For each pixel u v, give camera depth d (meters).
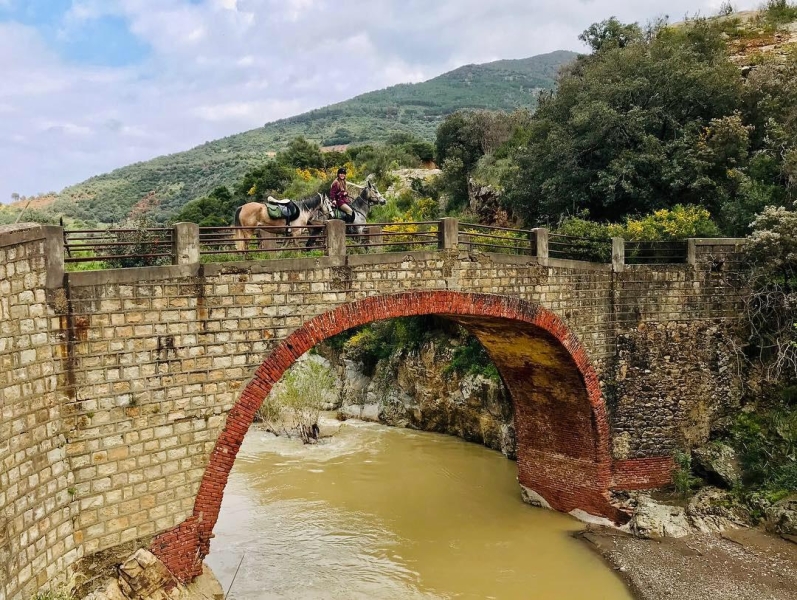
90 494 10.59
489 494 21.56
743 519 16.39
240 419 12.33
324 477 23.73
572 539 17.81
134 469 11.09
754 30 34.16
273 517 19.89
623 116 24.30
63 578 10.02
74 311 10.37
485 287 15.89
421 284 14.84
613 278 18.12
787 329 17.97
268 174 54.03
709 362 18.72
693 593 14.08
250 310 12.44
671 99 24.72
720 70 24.25
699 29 27.62
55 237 10.07
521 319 16.47
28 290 9.51
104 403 10.75
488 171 36.00
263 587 15.26
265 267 12.59
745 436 17.92
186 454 11.73
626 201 25.02
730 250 18.78
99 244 10.91
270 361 12.68
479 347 27.19
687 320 18.59
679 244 18.91
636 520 17.42
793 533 15.29
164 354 11.42
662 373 18.50
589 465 18.69
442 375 28.25
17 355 9.20
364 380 34.31
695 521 16.83
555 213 27.31
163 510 11.45
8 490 8.84
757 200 20.62
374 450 27.05
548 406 19.55
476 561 16.69
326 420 32.16
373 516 19.89
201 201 51.84
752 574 14.43
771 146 22.70
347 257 13.69
